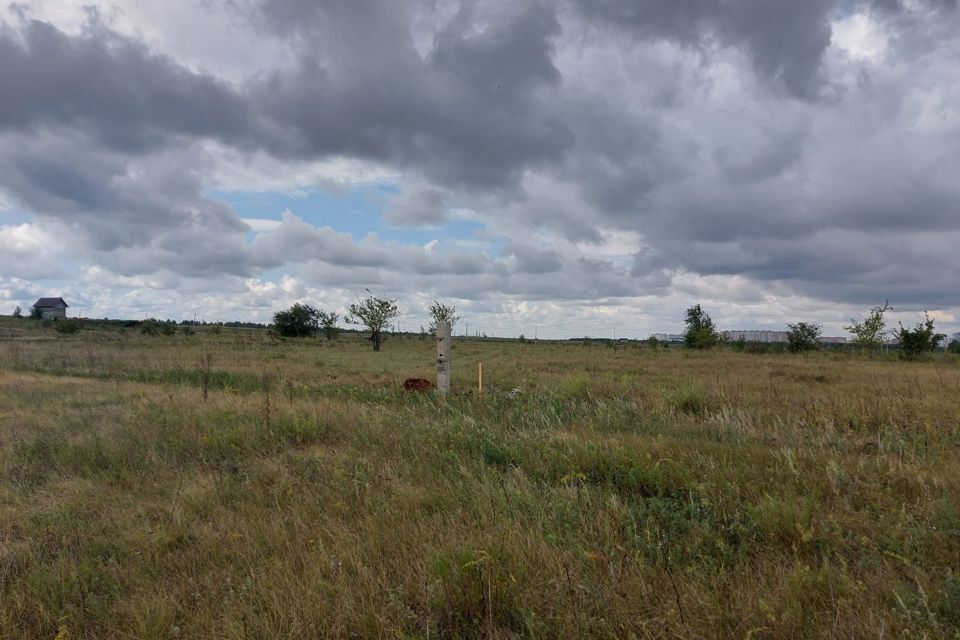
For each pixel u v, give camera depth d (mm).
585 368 21219
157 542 4258
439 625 3100
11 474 6070
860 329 32344
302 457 6523
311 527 4371
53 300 100562
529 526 4031
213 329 64188
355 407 9398
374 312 38438
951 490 4730
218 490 5281
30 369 17719
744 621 2863
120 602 3463
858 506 4574
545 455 6086
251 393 11930
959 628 2869
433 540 3945
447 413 9242
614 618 2916
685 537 4027
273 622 3090
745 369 20516
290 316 55719
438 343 11742
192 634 3092
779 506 4219
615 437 6758
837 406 9406
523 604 3096
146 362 20047
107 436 7504
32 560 3975
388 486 5277
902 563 3523
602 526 4117
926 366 22609
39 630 3230
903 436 7164
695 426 7961
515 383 15156
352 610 3111
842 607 2992
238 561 3926
